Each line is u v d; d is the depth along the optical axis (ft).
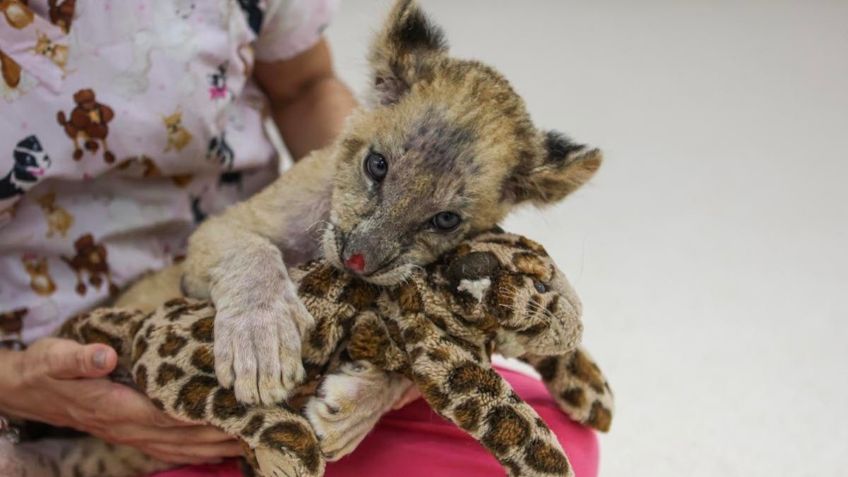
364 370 3.35
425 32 3.90
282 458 3.23
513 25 10.33
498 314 3.29
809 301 5.85
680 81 9.20
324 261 3.55
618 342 5.43
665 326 5.58
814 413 5.00
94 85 3.88
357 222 3.54
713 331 5.54
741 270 6.21
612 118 8.30
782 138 8.20
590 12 10.98
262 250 3.69
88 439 3.95
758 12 11.02
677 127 8.29
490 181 3.64
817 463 4.73
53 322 3.98
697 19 10.91
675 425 4.94
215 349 3.38
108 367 3.51
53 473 3.86
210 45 4.08
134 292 4.00
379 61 3.86
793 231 6.73
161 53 3.98
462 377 3.24
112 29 3.88
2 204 3.78
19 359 3.67
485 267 3.32
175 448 3.60
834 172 7.63
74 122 3.85
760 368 5.27
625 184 7.32
